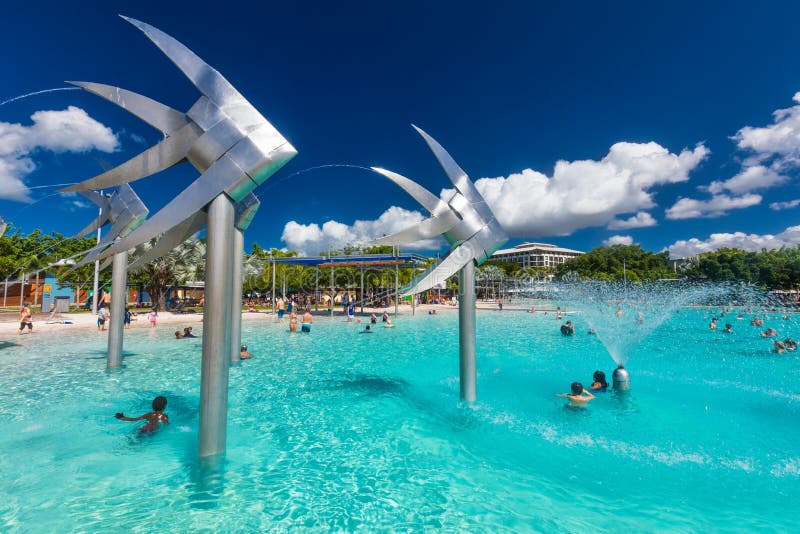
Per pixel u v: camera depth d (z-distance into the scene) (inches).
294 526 148.5
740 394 326.0
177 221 180.7
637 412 280.1
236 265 465.4
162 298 1330.0
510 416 274.7
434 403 306.5
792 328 914.1
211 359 189.0
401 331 867.4
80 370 427.2
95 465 198.7
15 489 175.5
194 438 234.2
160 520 151.9
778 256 1957.4
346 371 434.6
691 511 159.0
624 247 3174.2
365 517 154.9
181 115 195.6
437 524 150.3
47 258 1320.1
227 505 162.9
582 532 145.2
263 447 223.3
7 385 362.6
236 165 186.2
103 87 192.1
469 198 291.6
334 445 226.5
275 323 1064.2
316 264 1237.7
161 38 189.8
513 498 169.3
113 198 400.2
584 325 1003.9
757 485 180.1
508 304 2073.1
